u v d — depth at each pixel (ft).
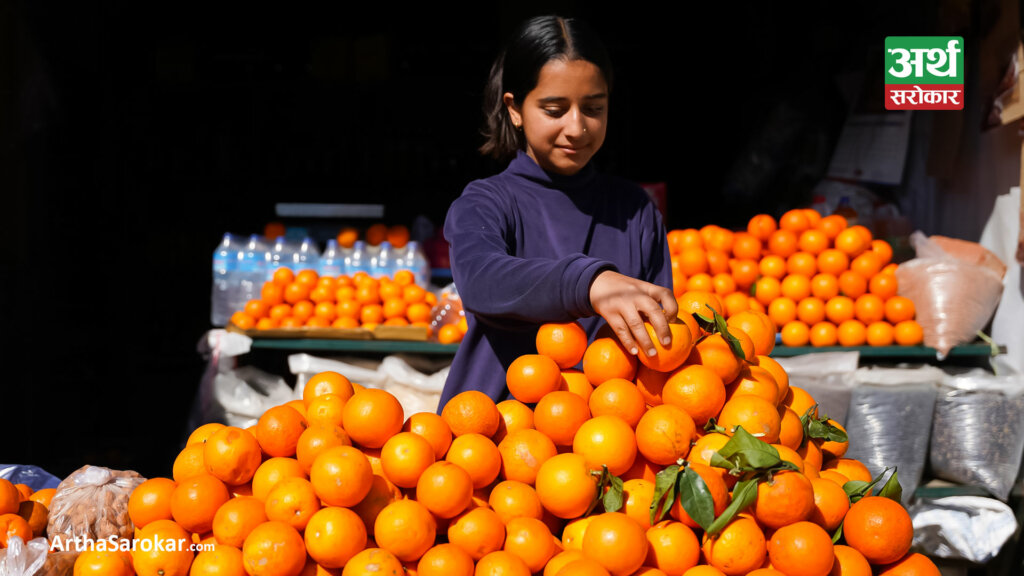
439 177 16.17
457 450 3.81
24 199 12.91
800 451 4.23
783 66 13.89
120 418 15.12
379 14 16.37
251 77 16.06
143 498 3.87
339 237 13.97
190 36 15.98
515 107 5.36
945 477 10.24
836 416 10.05
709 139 15.58
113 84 14.98
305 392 4.38
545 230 5.41
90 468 4.58
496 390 5.20
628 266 5.58
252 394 11.18
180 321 15.97
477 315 4.63
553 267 4.09
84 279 14.40
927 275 10.45
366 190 16.31
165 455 14.16
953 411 9.98
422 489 3.62
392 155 16.16
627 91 15.99
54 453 13.70
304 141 16.25
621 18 15.84
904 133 12.17
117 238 15.17
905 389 9.94
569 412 3.96
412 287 12.00
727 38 15.16
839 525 3.79
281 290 12.09
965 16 10.93
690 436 3.76
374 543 3.71
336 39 15.65
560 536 4.02
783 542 3.49
